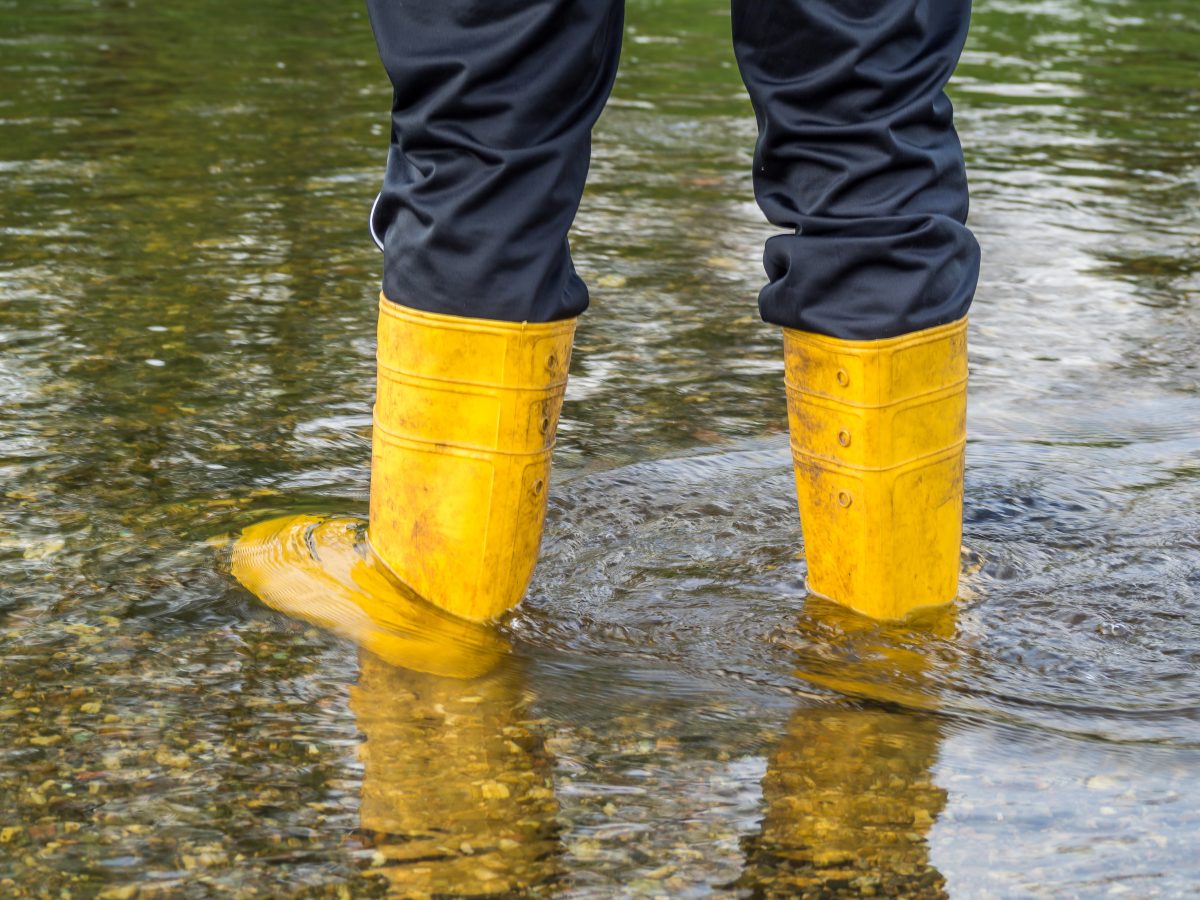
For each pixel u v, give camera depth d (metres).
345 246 4.03
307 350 3.16
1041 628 2.02
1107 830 1.53
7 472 2.45
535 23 1.76
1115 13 9.90
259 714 1.72
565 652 1.93
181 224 4.22
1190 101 6.74
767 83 1.90
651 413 2.87
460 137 1.82
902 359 1.91
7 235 4.03
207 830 1.48
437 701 1.77
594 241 4.21
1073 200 4.81
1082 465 2.66
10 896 1.38
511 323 1.88
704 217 4.54
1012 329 3.53
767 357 3.23
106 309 3.39
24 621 1.93
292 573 2.08
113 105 6.04
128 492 2.39
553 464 2.59
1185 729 1.76
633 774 1.62
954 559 2.08
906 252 1.86
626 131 5.93
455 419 1.93
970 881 1.43
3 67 6.81
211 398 2.85
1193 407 3.00
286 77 6.89
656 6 10.25
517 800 1.56
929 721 1.77
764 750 1.69
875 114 1.85
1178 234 4.40
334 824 1.50
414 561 2.02
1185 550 2.28
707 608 2.07
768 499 2.46
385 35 1.84
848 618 2.04
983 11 9.79
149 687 1.77
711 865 1.46
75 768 1.59
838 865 1.46
